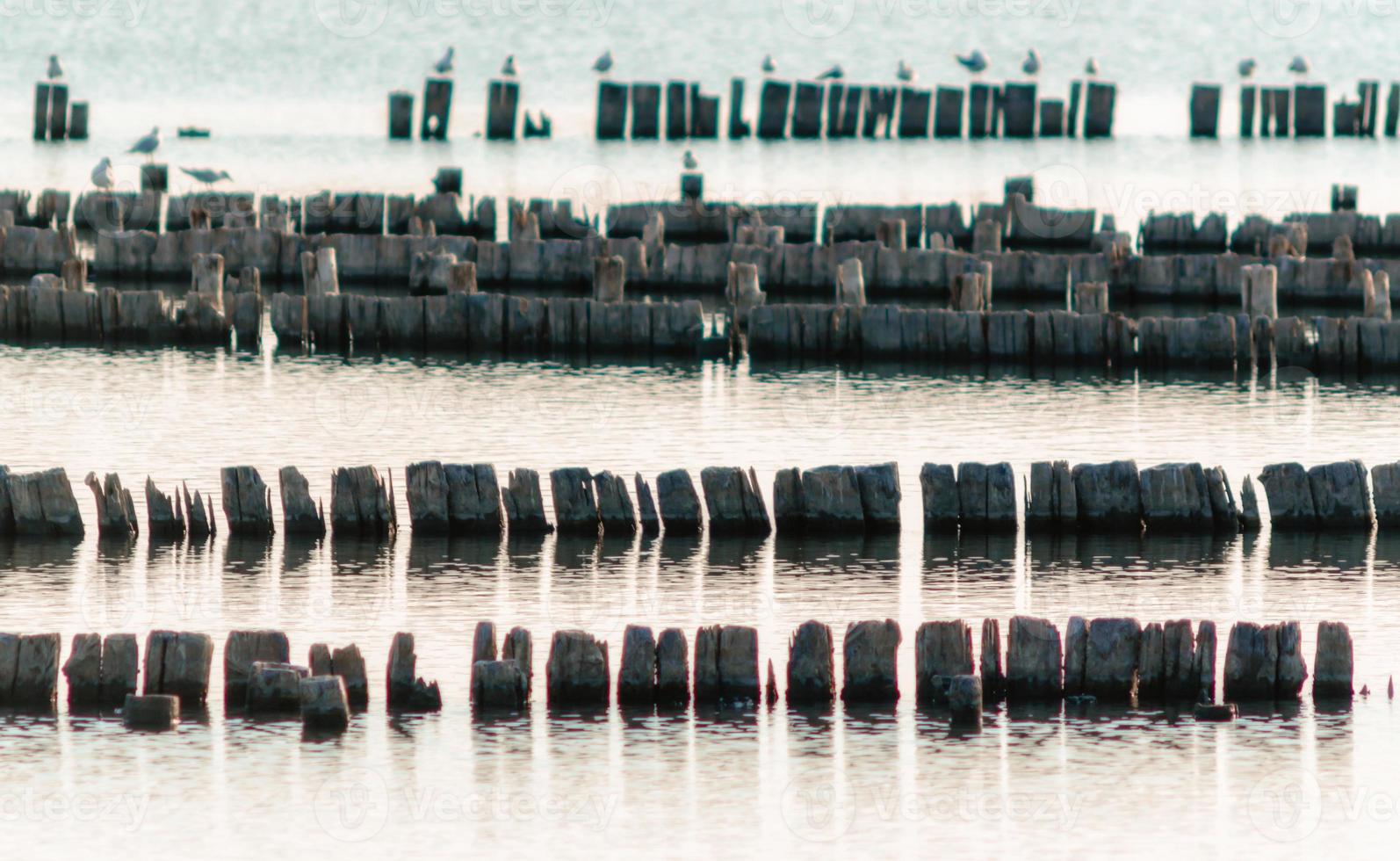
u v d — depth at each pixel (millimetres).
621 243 188625
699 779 77125
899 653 90688
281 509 114625
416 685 83750
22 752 79000
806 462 123250
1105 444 128750
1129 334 154750
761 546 108250
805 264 186000
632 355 159375
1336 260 180875
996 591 99625
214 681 87062
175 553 105750
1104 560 105438
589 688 84312
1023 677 85188
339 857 70875
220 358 157375
